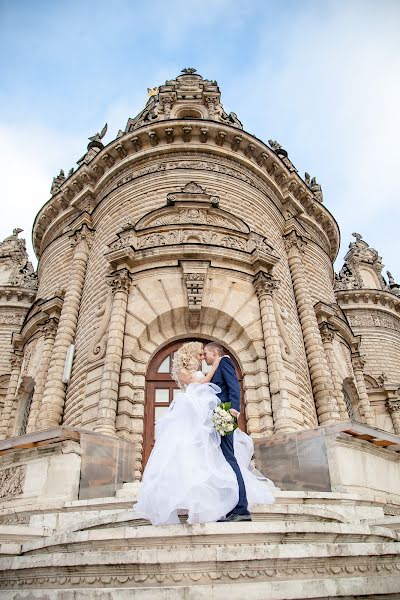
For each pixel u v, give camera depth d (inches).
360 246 1663.4
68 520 298.8
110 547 185.6
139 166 840.3
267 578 153.6
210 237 677.9
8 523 377.4
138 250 649.0
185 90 1016.9
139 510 196.9
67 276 852.6
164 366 609.0
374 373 1296.8
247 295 643.5
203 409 206.4
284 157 1100.5
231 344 621.3
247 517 192.4
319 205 1024.2
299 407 600.1
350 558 165.5
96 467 415.8
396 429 1147.9
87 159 1020.5
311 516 247.8
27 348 843.4
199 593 138.6
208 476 188.4
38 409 700.0
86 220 858.1
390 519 274.8
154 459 201.3
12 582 177.3
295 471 435.8
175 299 618.5
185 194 723.4
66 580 161.5
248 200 798.5
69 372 659.4
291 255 860.0
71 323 735.7
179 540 178.7
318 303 854.5
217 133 842.8
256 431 550.6
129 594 139.5
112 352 569.0
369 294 1434.5
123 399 548.7
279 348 597.9
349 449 415.5
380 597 145.6
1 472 437.1
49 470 397.7
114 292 629.9
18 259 1494.8
